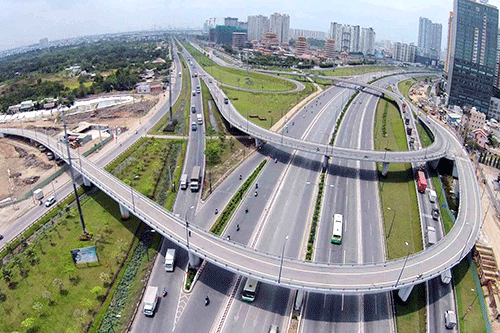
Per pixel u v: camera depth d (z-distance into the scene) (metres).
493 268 89.62
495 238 102.81
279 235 98.25
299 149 140.25
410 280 73.75
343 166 143.88
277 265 76.81
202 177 132.12
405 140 178.50
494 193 136.38
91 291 77.50
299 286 69.94
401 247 95.62
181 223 91.06
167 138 173.12
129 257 90.31
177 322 71.38
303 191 123.19
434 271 77.62
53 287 79.38
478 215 106.00
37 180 134.38
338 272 75.69
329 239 97.31
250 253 80.31
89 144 162.88
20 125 193.25
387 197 121.50
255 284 77.62
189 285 79.94
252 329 69.88
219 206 112.69
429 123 194.50
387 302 77.56
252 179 129.12
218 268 86.62
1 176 138.88
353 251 92.88
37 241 94.94
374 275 75.25
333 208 112.94
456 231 96.06
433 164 144.62
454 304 78.44
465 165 139.75
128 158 149.50
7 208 114.25
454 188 131.88
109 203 114.94
